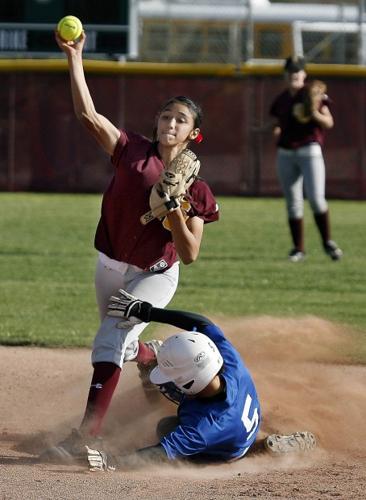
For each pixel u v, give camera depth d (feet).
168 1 289.94
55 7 254.68
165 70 256.32
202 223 63.98
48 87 259.39
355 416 74.28
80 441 62.28
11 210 224.33
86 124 63.00
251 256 159.74
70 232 187.32
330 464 63.16
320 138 149.48
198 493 53.88
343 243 176.86
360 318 109.19
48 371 86.84
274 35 291.79
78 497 52.60
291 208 152.76
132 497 52.75
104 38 254.47
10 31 256.11
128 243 64.08
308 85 147.64
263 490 54.85
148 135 257.75
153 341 71.26
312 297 122.62
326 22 290.35
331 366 89.92
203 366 58.80
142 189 62.90
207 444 60.08
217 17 289.74
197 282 133.18
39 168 262.88
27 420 72.59
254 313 110.63
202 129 259.80
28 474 57.88
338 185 261.03
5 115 260.42
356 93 257.34
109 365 64.08
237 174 262.26
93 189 263.49
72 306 115.14
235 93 258.57
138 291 64.54
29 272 139.95
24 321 106.32
